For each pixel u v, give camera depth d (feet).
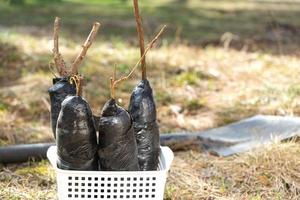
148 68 29.68
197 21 43.93
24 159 18.62
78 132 13.08
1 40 33.19
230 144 19.69
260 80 27.89
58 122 13.20
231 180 17.20
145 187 13.30
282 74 28.86
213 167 18.04
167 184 16.84
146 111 14.20
